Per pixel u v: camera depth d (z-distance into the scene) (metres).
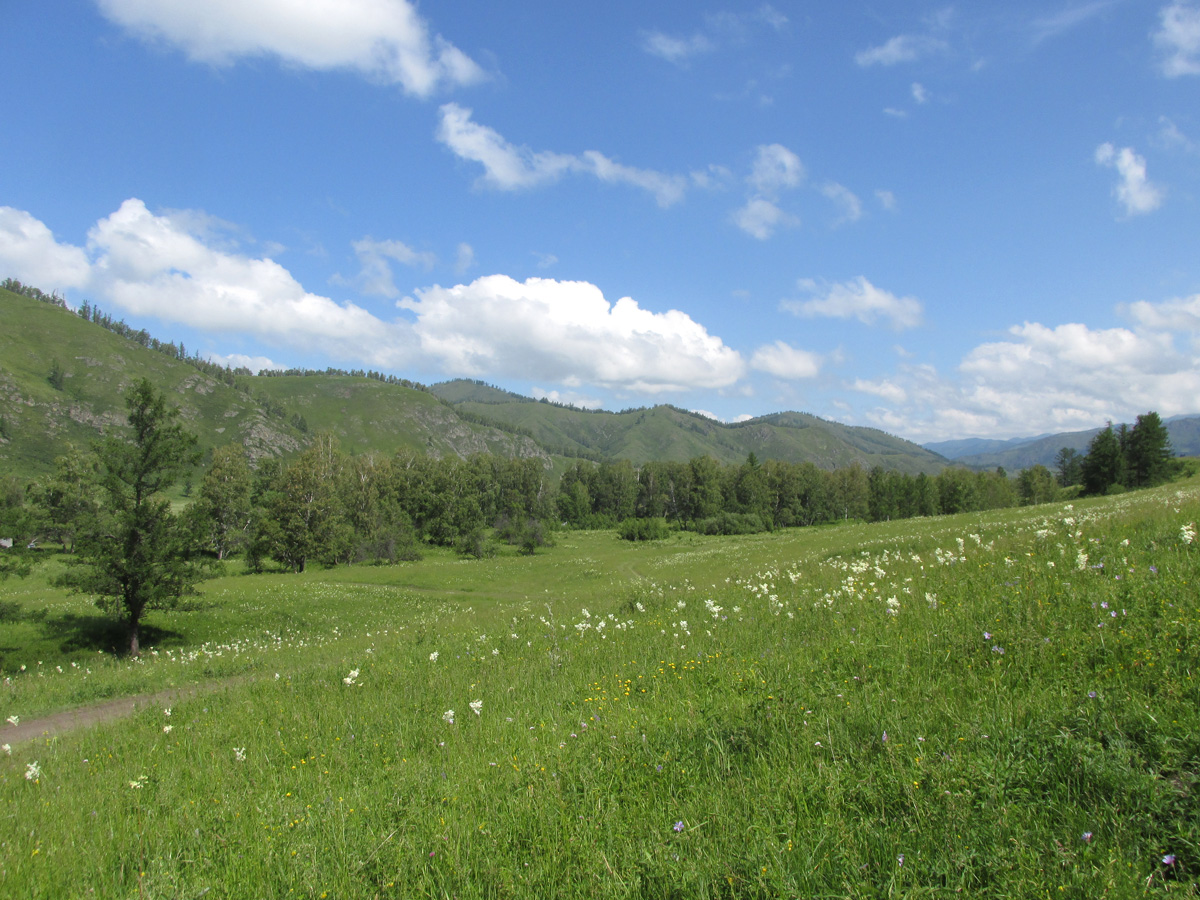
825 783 4.18
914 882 3.15
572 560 67.75
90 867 4.91
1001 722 4.57
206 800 6.40
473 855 4.18
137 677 17.95
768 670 7.19
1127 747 4.05
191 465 28.62
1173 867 3.15
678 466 143.62
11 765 9.28
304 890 4.07
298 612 35.44
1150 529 11.27
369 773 6.62
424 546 98.88
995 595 8.45
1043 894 2.98
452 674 11.02
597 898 3.51
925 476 125.00
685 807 4.29
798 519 125.56
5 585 44.41
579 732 6.43
